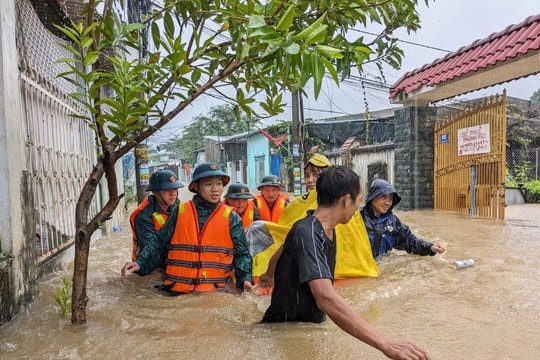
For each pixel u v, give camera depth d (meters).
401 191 12.82
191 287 4.29
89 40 2.88
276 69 3.09
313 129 23.05
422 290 4.15
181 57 2.99
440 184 12.32
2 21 3.59
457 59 10.84
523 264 5.18
